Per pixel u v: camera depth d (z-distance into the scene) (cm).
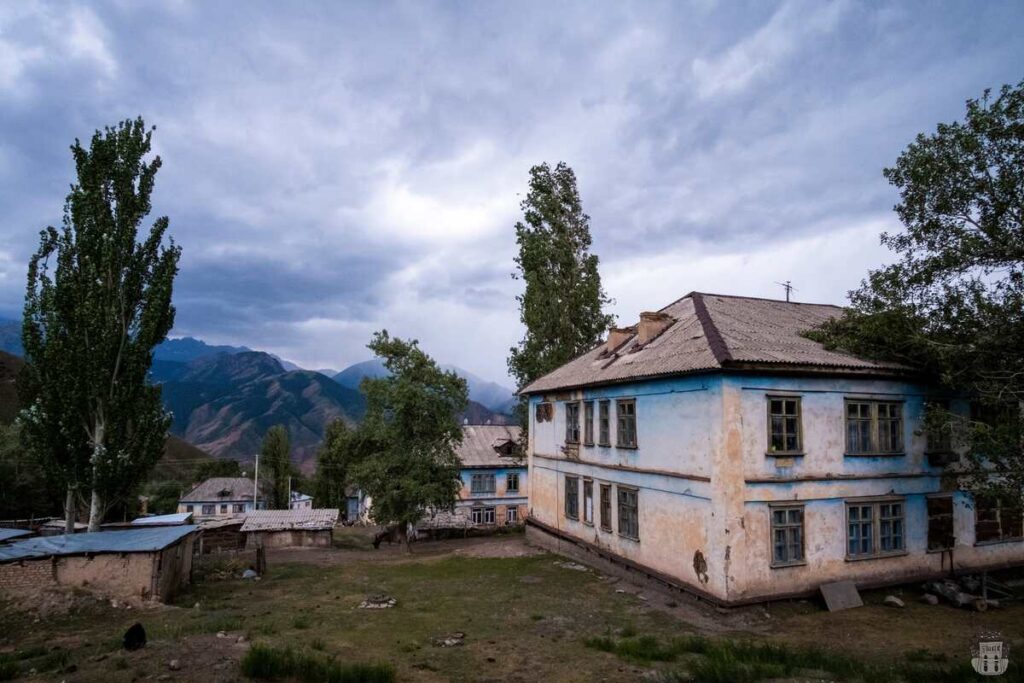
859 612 1647
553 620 1622
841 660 1203
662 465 1936
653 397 2005
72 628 1527
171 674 985
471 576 2367
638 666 1205
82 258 2623
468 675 1145
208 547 3772
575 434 2648
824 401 1795
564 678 1129
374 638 1430
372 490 3338
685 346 1953
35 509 4291
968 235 1537
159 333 2800
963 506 1980
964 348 1571
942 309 1642
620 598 1891
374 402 3394
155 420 2716
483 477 5006
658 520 1952
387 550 3578
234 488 7700
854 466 1817
